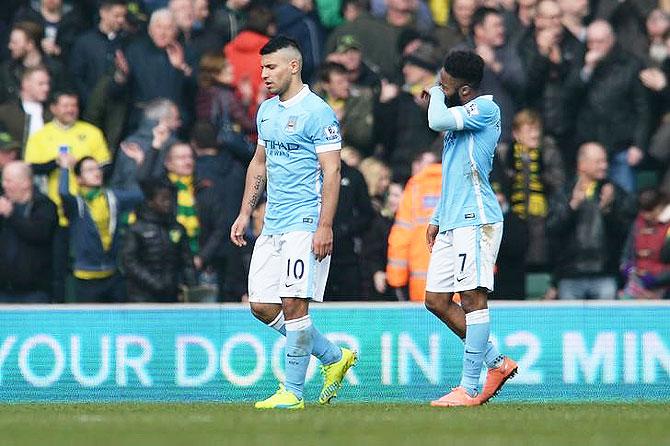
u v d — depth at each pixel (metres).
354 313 33.59
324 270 27.06
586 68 44.22
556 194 41.78
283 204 26.97
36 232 39.72
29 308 33.72
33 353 33.69
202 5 44.47
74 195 41.03
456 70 27.34
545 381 33.53
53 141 41.59
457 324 28.50
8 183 39.66
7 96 42.62
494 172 40.75
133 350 33.72
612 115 44.31
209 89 43.34
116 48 43.66
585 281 41.78
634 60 44.53
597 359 33.66
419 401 32.50
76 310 33.66
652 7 46.00
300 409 26.52
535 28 44.16
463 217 27.25
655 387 33.72
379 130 42.34
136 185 42.22
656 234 41.00
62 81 43.41
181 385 33.59
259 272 27.75
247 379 33.53
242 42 43.12
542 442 18.55
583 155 41.78
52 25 45.44
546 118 43.91
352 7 45.59
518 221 40.19
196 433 20.19
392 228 38.53
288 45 26.72
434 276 27.97
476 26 43.72
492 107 27.22
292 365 27.22
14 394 33.69
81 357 33.69
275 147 26.91
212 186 41.09
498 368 28.16
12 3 45.53
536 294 42.09
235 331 33.53
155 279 39.72
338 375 28.81
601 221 41.72
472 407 27.25
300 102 26.77
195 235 40.72
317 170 26.88
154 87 43.34
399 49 43.75
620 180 44.44
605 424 22.14
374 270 40.22
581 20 45.66
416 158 40.97
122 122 43.44
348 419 23.11
